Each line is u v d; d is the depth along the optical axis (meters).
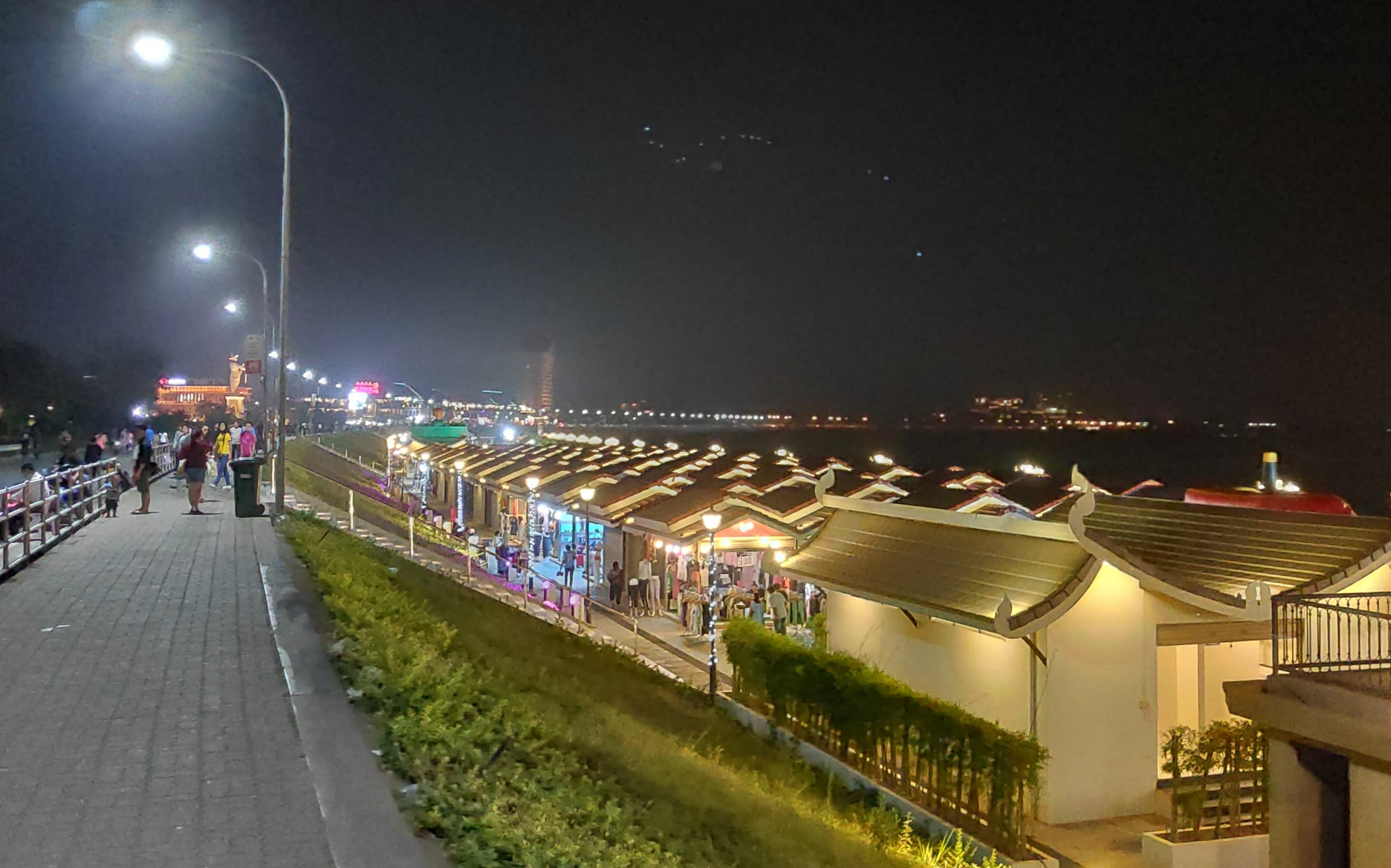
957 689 17.38
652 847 7.25
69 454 29.33
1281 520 18.02
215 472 36.88
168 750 7.82
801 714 17.72
